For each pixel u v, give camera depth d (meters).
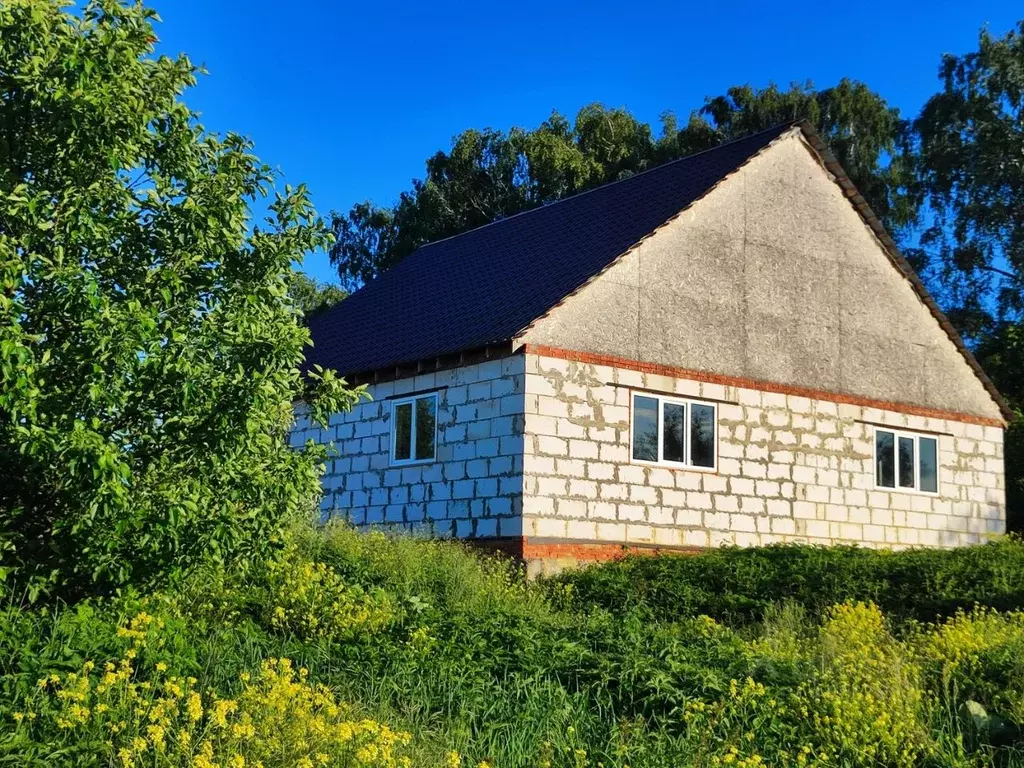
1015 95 43.69
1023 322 40.66
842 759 9.52
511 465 18.66
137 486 10.04
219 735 7.64
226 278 10.75
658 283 20.53
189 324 10.45
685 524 20.06
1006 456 30.75
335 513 20.59
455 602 14.57
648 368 20.05
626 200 24.16
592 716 9.91
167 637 9.68
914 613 15.46
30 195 9.81
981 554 17.73
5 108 9.88
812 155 23.36
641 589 16.80
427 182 48.84
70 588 10.29
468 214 49.06
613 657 11.20
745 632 14.53
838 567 16.97
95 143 9.95
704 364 20.84
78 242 10.04
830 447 22.31
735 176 22.02
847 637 12.79
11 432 9.32
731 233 21.75
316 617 11.73
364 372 21.88
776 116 47.25
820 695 10.42
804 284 22.66
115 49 9.92
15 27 9.76
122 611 10.24
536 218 27.16
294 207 11.01
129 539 9.91
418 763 8.20
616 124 48.84
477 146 49.16
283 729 7.66
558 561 18.50
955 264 45.28
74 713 7.48
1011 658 11.52
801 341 22.38
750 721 9.96
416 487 20.56
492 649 11.38
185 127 10.67
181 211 10.29
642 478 19.66
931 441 24.02
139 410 10.01
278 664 9.45
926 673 11.49
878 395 23.30
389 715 9.15
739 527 20.73
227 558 10.73
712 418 20.80
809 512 21.77
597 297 19.70
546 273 21.64
